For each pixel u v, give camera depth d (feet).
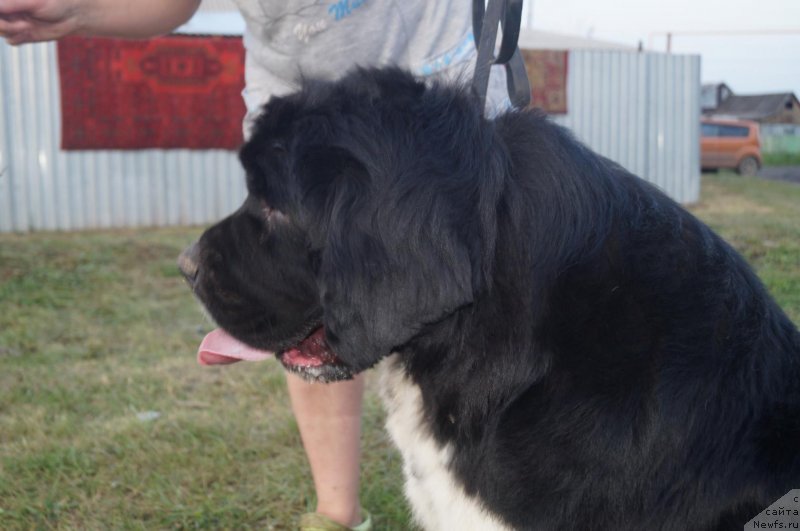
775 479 6.21
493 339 6.47
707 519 6.21
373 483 11.58
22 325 20.18
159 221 37.91
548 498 6.32
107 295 23.47
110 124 36.29
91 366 17.07
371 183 6.17
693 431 6.19
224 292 7.36
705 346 6.34
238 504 11.10
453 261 5.89
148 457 12.23
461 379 6.62
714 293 6.51
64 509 11.03
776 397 6.45
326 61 8.55
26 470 11.89
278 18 8.46
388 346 6.10
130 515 10.85
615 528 6.25
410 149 6.19
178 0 8.89
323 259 6.30
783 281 20.06
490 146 6.43
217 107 37.52
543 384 6.36
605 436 6.19
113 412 14.33
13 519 10.77
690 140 46.57
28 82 35.19
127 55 35.91
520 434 6.39
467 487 6.70
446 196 6.02
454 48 8.68
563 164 6.61
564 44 67.10
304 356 7.40
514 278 6.40
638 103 45.68
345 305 6.20
